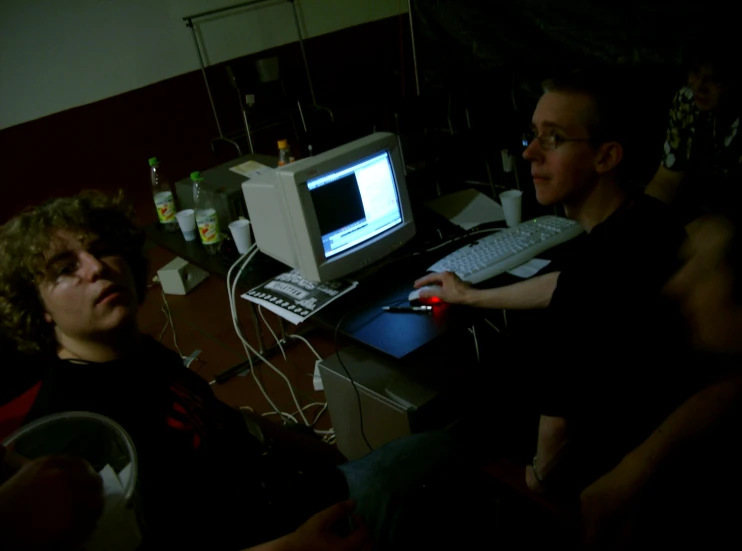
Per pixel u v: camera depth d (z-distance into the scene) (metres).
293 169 1.83
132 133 5.32
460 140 2.79
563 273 1.28
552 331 1.30
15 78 4.68
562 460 1.52
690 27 3.53
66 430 0.92
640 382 1.20
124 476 0.85
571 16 4.05
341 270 1.95
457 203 2.39
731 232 1.05
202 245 2.51
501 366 2.08
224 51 5.67
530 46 4.29
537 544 1.58
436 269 1.94
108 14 4.97
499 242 2.00
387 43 6.71
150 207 5.46
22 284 1.15
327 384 2.08
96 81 5.04
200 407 1.29
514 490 1.83
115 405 1.13
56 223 1.14
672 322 1.11
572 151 1.35
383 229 2.05
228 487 1.22
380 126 3.20
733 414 1.00
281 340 2.92
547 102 1.37
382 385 1.92
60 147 4.99
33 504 0.72
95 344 1.17
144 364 1.24
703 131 1.64
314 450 1.58
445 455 1.54
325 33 6.25
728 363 1.03
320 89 6.39
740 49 1.54
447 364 1.99
